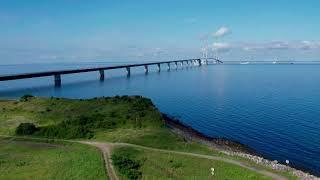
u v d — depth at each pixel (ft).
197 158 222.69
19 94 650.84
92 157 219.61
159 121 309.01
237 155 235.61
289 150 288.30
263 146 301.22
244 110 472.03
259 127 369.71
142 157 222.69
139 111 336.49
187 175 193.26
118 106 356.38
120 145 248.52
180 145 249.96
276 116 427.33
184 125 375.45
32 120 328.49
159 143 253.03
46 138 277.85
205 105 520.01
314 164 255.50
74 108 360.69
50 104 377.71
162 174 193.47
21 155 237.66
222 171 199.82
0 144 265.54
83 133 278.46
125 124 300.40
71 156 226.17
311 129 357.82
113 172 192.85
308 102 542.98
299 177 196.75
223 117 425.28
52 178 186.70
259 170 204.13
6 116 345.92
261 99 579.48
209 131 358.43
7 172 201.26
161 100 580.71
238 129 362.94
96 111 342.85
